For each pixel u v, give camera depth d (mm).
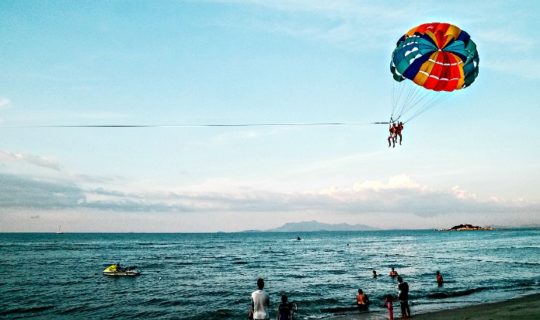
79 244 128000
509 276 39750
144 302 29156
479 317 18422
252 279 42125
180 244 135500
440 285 34031
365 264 59250
